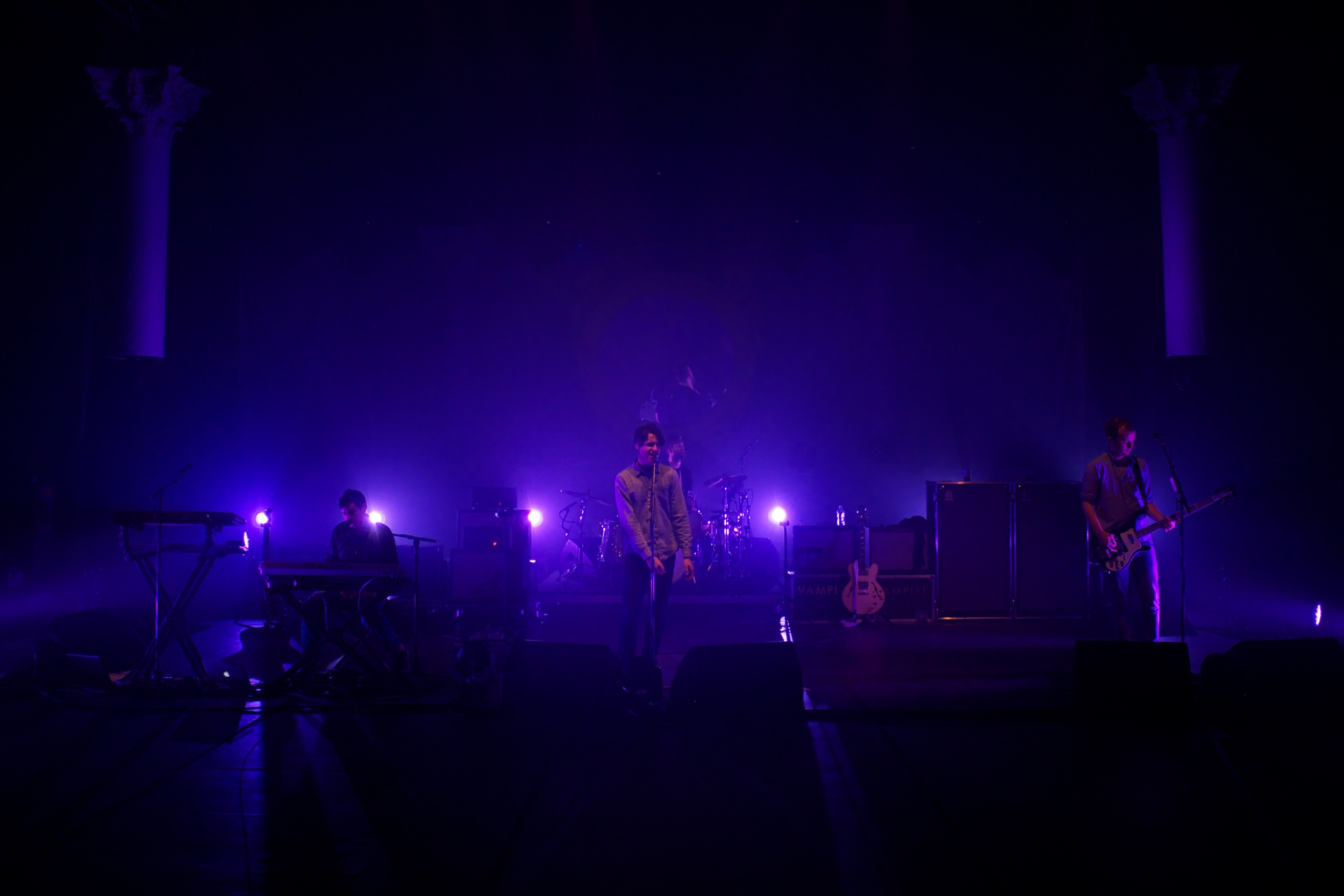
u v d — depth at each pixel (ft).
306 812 11.29
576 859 9.98
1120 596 19.30
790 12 27.48
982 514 27.73
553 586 29.53
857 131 31.30
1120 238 31.55
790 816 11.27
